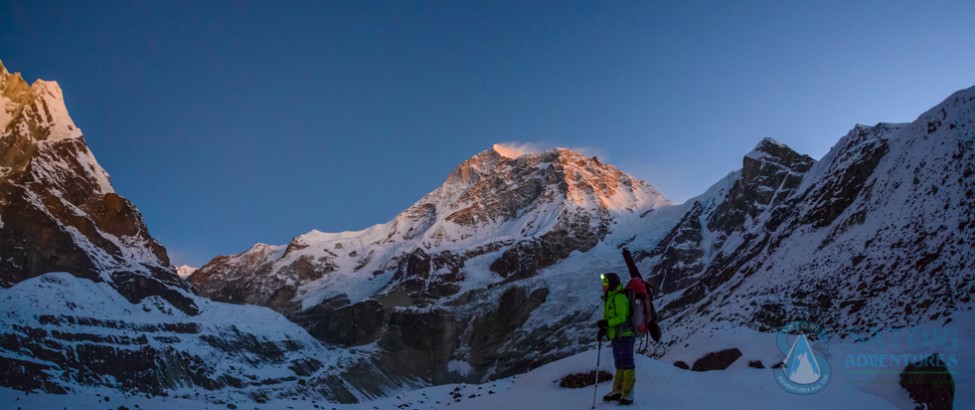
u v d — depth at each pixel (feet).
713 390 57.00
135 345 332.80
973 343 91.76
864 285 176.76
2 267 412.77
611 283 48.29
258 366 385.70
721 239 544.62
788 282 229.45
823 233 257.96
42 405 53.11
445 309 584.40
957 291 135.54
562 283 601.62
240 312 451.94
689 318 289.33
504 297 588.91
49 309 326.85
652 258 611.06
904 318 140.67
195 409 62.08
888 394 63.46
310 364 419.95
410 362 526.98
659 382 57.62
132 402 59.21
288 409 69.05
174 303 431.43
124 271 442.91
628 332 47.34
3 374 268.21
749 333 104.42
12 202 446.19
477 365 533.96
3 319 300.81
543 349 508.94
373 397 428.97
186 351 353.51
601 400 52.42
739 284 288.51
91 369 302.25
